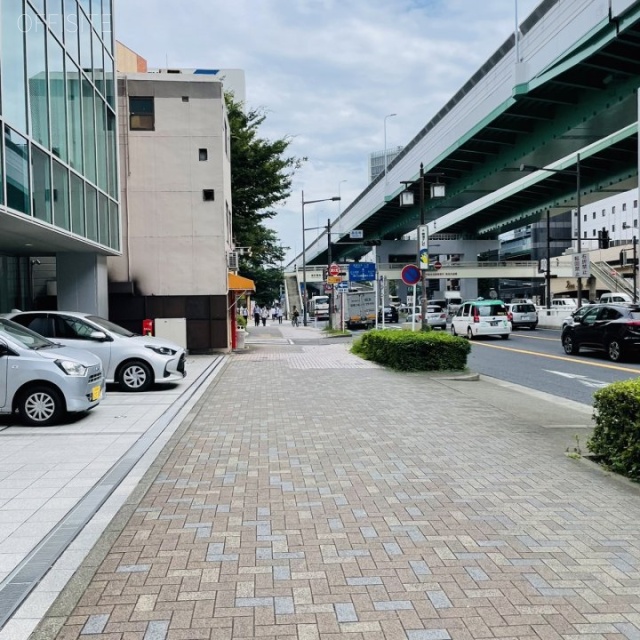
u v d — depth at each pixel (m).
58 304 17.16
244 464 6.91
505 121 36.12
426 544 4.60
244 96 56.09
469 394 12.29
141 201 20.84
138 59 31.98
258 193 32.78
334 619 3.53
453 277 81.69
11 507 5.49
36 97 11.93
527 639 3.33
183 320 20.59
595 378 15.07
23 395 9.05
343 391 12.59
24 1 11.30
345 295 46.06
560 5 27.69
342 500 5.63
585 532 4.85
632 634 3.38
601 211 110.19
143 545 4.60
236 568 4.19
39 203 12.02
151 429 8.85
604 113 29.78
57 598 3.79
